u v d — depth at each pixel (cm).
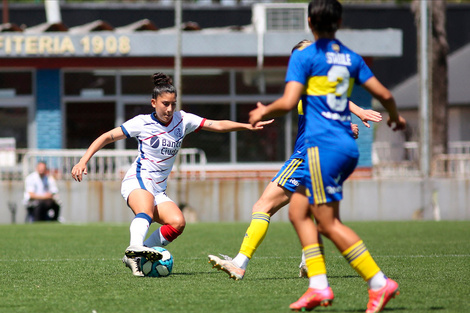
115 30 6894
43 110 6869
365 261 1561
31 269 2416
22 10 9494
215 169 6912
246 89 7081
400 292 1850
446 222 5156
